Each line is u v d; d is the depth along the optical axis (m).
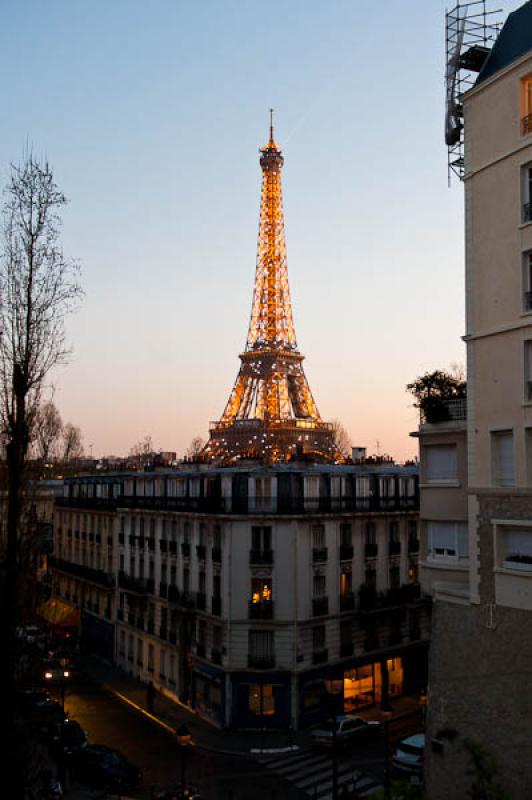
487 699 25.89
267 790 36.25
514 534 25.84
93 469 100.88
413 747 37.88
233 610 46.91
